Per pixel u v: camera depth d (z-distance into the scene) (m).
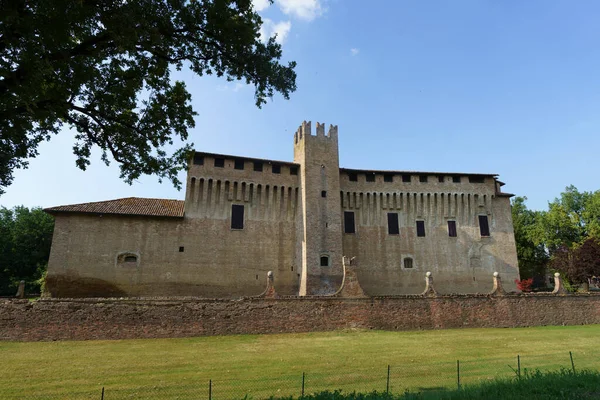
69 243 38.47
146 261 40.25
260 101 18.56
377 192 50.59
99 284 38.38
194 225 42.66
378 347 26.12
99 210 40.06
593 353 25.27
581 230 63.12
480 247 50.88
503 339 29.88
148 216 41.12
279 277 44.34
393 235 49.84
